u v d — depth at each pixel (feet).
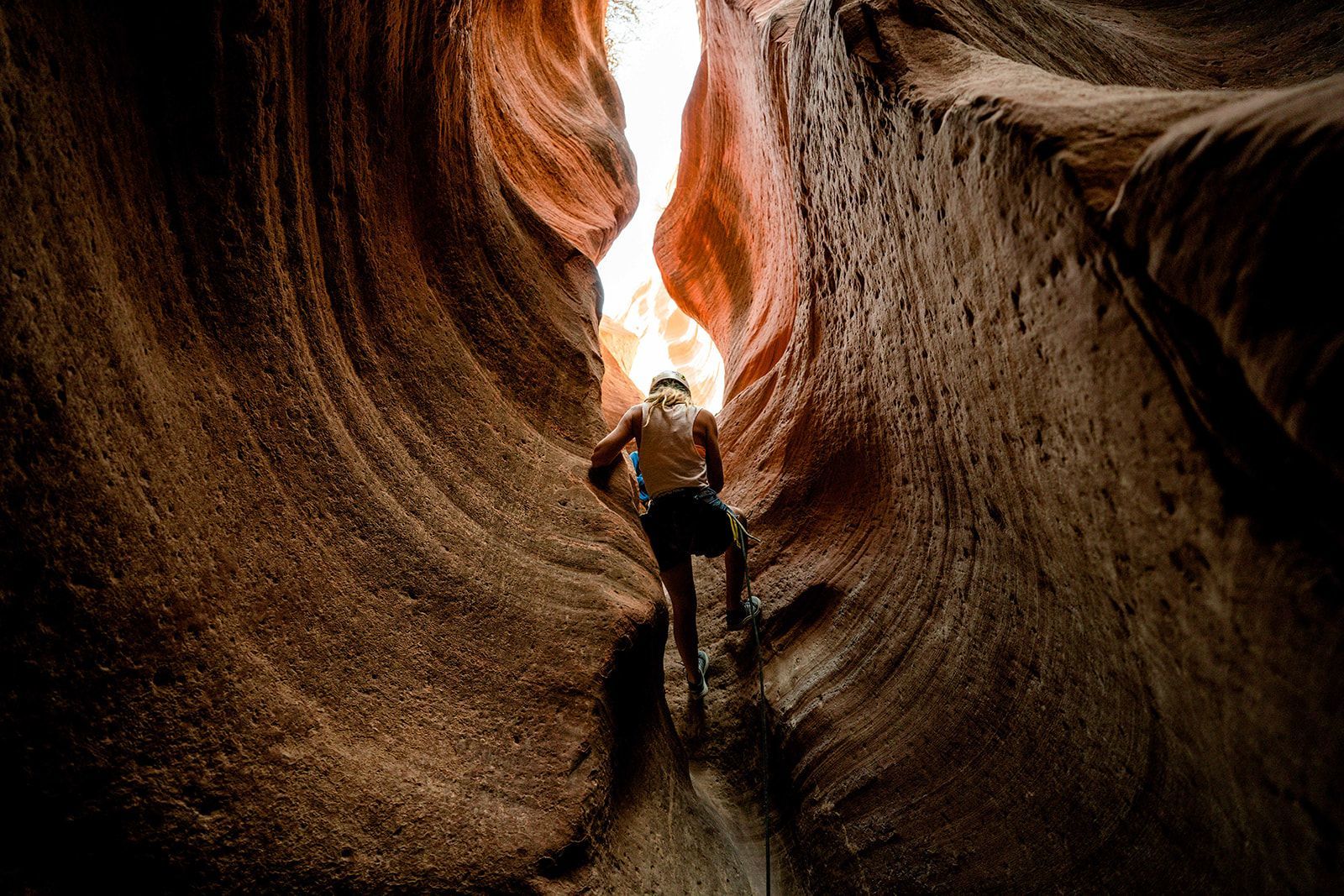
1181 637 4.68
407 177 9.41
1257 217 3.21
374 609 6.56
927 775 9.07
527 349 10.98
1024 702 7.82
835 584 12.85
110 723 4.39
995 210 5.64
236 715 5.06
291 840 4.97
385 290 8.48
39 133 4.32
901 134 7.63
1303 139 3.05
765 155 22.58
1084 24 12.91
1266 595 3.67
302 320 6.93
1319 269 2.98
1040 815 7.36
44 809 4.15
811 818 10.19
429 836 5.60
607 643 7.85
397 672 6.40
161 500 4.98
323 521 6.49
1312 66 10.94
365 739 5.81
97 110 4.89
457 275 10.19
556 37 24.53
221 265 5.99
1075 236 4.54
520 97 18.44
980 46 8.35
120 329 4.87
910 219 8.11
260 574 5.69
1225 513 3.88
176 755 4.66
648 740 9.01
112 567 4.51
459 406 9.04
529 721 6.97
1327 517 3.22
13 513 4.02
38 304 4.20
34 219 4.23
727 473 17.99
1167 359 4.03
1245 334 3.34
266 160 6.39
